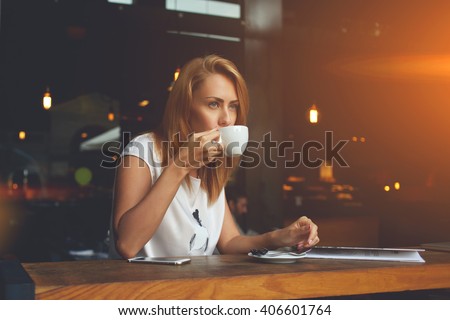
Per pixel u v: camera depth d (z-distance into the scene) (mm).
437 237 5500
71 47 8461
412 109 9844
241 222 6438
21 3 6715
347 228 7863
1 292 947
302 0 7164
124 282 978
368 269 1160
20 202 9000
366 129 10805
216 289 1030
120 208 1401
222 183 1613
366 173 11258
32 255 7086
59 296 931
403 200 6145
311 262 1270
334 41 8383
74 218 8742
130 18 7148
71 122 13852
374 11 7512
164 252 1504
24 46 8289
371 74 9305
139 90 10297
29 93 10266
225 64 1506
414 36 7883
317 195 10008
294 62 9375
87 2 6871
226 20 7402
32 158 15141
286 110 10602
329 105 10594
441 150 9445
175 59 8703
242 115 1548
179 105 1506
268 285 1068
